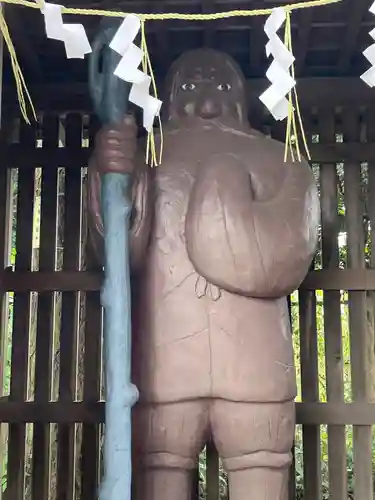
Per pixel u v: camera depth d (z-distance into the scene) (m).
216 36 4.59
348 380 7.25
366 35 4.57
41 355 4.71
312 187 3.65
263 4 4.05
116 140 3.21
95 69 3.29
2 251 4.80
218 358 3.28
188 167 3.58
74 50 2.30
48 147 4.99
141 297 3.44
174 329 3.33
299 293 4.80
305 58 4.85
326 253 4.85
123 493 2.88
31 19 4.21
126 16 2.32
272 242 3.35
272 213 3.42
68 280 4.75
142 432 3.32
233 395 3.25
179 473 3.33
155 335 3.36
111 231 3.14
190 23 4.39
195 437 3.33
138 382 3.35
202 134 3.76
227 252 3.31
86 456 4.59
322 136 5.01
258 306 3.38
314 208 3.61
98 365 4.70
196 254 3.35
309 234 3.51
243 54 4.81
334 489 4.55
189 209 3.44
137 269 3.47
